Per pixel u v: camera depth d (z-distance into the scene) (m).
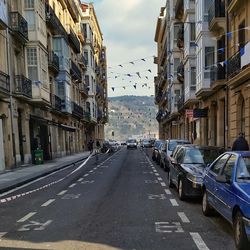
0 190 13.20
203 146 12.21
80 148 53.59
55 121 37.28
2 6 22.33
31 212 9.27
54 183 15.54
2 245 6.40
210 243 6.32
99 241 6.51
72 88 45.94
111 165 25.45
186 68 35.38
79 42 51.53
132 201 10.48
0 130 21.69
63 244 6.36
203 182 8.67
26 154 26.64
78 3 55.12
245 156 7.03
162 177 16.78
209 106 28.00
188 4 33.78
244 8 19.50
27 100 26.42
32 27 27.34
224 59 24.00
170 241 6.45
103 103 89.12
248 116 18.44
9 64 23.48
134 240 6.54
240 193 6.00
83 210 9.31
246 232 5.56
